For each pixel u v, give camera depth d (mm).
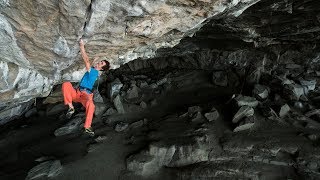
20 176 10984
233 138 12250
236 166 11109
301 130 12664
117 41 8031
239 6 8633
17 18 6152
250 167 11039
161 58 20391
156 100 16281
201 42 16484
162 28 8016
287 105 13844
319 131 12516
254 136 12305
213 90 16969
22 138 13609
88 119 7977
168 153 11641
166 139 12336
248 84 16547
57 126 14477
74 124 14070
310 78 16641
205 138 12133
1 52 7301
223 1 7203
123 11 6469
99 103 15664
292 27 12586
